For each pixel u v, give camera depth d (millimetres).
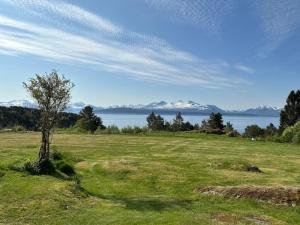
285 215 18672
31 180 22891
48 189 20953
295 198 20266
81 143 53406
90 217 17109
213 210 18984
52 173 25891
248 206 19953
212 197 21688
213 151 47375
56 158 30953
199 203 20484
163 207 19297
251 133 85188
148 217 17188
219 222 16734
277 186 21719
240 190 21656
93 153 41750
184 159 38250
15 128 82875
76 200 19812
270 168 34156
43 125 26516
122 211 18172
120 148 47875
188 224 16234
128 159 36875
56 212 17641
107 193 22719
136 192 23125
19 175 23984
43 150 26328
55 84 26391
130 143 54969
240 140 66562
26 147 44375
